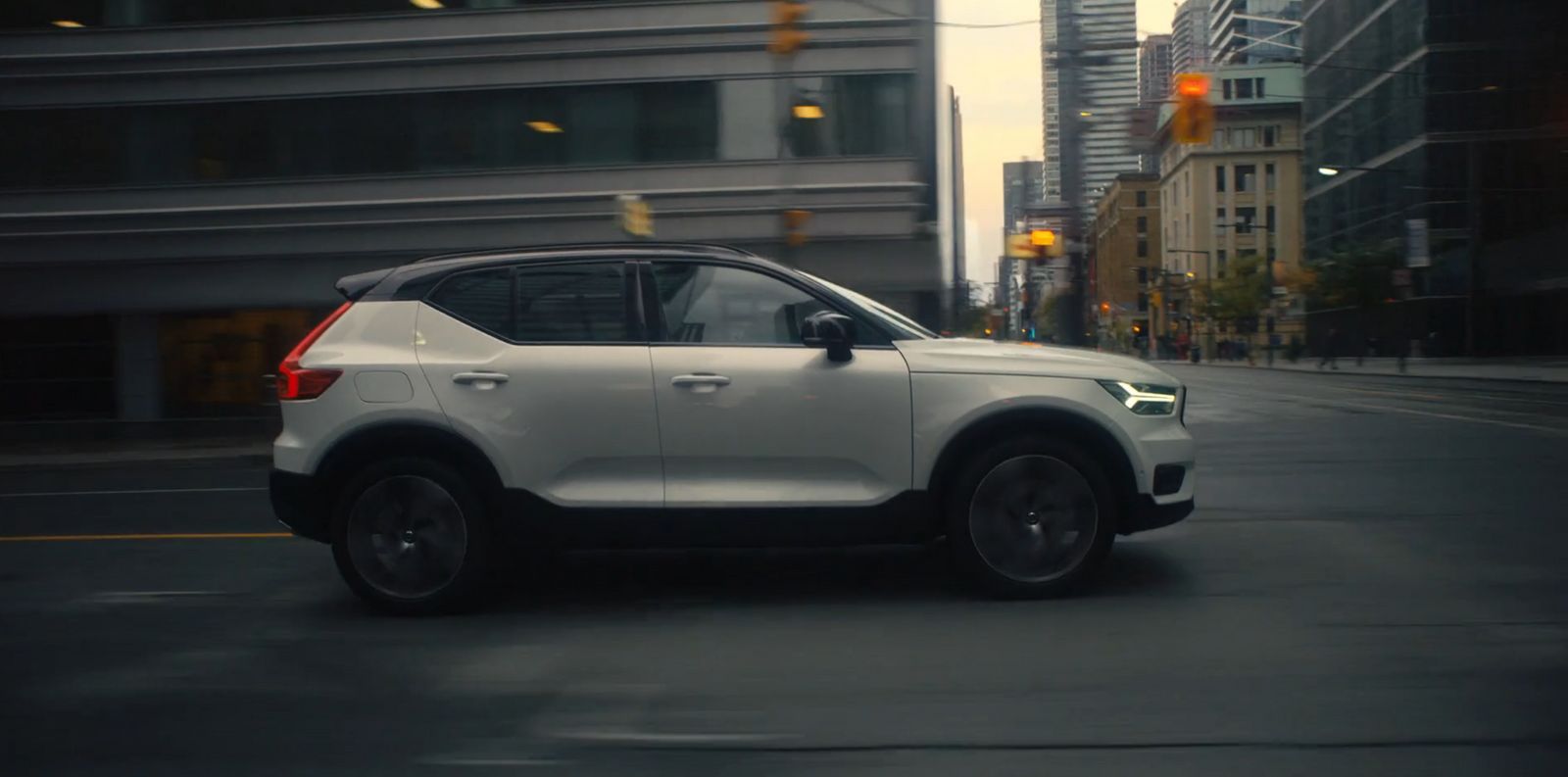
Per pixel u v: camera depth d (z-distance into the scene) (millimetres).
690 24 23078
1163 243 90188
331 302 23453
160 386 23891
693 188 23203
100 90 23016
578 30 23125
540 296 5730
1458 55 48812
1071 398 5582
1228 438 15219
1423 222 43625
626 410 5543
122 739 4023
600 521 5555
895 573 6418
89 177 23125
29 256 23234
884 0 23094
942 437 5562
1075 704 4219
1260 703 4199
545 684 4590
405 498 5645
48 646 5285
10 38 22906
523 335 5684
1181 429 5773
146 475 15625
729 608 5730
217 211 23109
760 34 23016
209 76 23109
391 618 5699
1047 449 5586
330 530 5797
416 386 5574
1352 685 4383
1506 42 48000
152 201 23172
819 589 6094
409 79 23203
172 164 23156
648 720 4148
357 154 23234
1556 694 4250
